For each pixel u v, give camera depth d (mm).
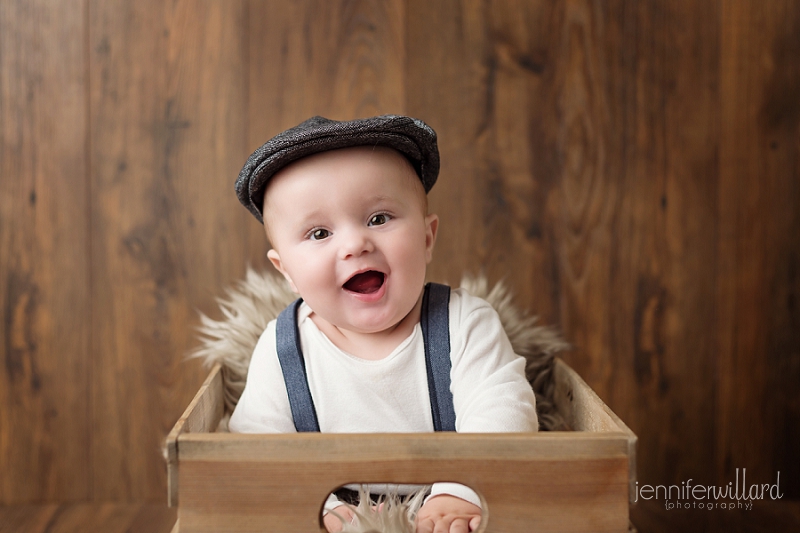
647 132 1375
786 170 1381
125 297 1378
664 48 1366
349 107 1357
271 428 878
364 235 806
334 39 1352
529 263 1389
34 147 1349
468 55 1363
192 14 1345
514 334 1073
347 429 882
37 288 1367
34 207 1355
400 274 828
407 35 1356
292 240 834
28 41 1336
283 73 1353
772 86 1371
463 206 1378
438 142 1365
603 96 1371
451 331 896
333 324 865
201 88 1352
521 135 1374
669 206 1386
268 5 1349
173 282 1378
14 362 1372
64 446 1391
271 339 933
